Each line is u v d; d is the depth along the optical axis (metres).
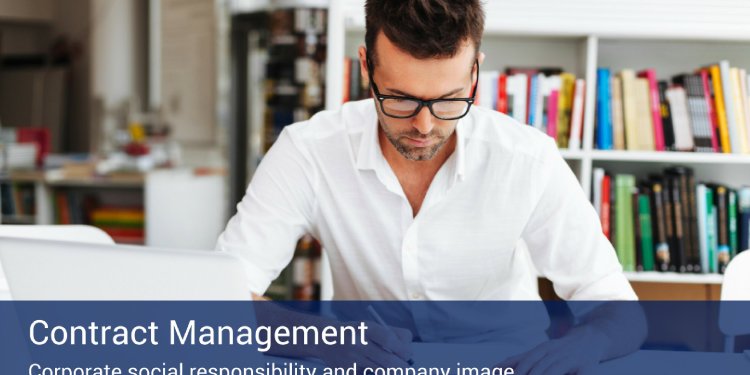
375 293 1.88
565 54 3.00
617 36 2.85
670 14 2.77
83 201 5.71
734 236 2.78
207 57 8.09
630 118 2.83
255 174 1.82
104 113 9.20
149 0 9.27
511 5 2.79
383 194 1.78
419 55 1.37
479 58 1.51
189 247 6.06
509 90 2.83
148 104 9.23
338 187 1.79
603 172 2.83
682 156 2.77
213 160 8.12
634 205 2.81
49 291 1.11
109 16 9.22
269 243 1.74
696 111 2.82
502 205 1.77
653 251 2.82
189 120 8.30
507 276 1.91
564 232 1.76
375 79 1.47
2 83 10.19
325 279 2.74
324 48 4.85
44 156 6.31
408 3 1.36
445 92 1.41
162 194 5.71
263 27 5.56
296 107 4.87
